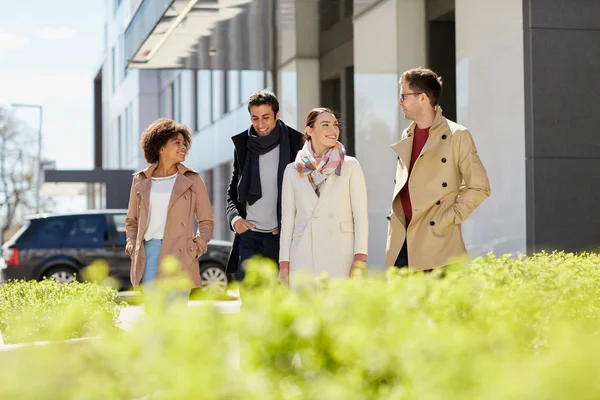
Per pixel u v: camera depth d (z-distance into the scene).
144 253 7.14
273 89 22.80
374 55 14.90
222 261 17.53
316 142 6.35
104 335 2.38
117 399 2.11
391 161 14.39
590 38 10.54
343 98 19.75
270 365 2.43
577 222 10.43
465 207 6.13
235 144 7.11
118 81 50.72
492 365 2.10
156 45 19.36
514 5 10.81
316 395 2.15
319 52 20.67
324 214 6.27
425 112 6.35
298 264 6.29
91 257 17.59
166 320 2.43
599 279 5.47
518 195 10.75
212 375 2.05
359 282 3.33
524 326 3.24
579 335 2.32
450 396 2.02
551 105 10.48
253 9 16.39
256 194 6.99
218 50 20.23
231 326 2.53
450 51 14.08
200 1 15.48
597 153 10.51
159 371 2.10
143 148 7.27
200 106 33.84
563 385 1.93
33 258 17.53
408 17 14.15
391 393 2.27
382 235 14.67
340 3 16.16
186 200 7.22
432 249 6.22
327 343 2.57
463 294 3.40
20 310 7.21
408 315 2.92
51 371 2.12
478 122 11.70
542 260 6.32
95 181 37.81
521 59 10.69
